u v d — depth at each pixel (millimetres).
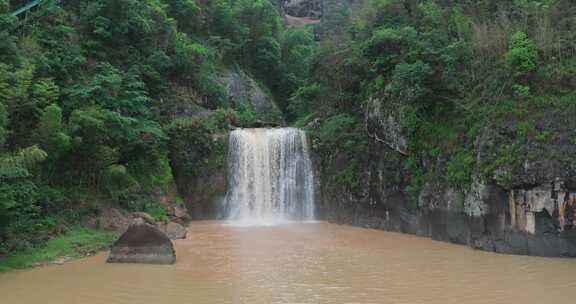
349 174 27812
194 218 30984
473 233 20094
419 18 26828
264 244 21406
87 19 31125
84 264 17406
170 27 36594
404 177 24250
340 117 28516
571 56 19500
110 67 28234
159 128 28891
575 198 17453
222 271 16359
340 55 30391
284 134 31797
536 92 19359
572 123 18000
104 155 23406
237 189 31906
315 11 85625
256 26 53031
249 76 50844
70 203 21688
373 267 16844
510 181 18375
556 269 16141
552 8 21609
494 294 13492
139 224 17953
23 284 14703
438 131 22516
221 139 32312
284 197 31391
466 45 22688
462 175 20484
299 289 14125
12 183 16984
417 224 23578
